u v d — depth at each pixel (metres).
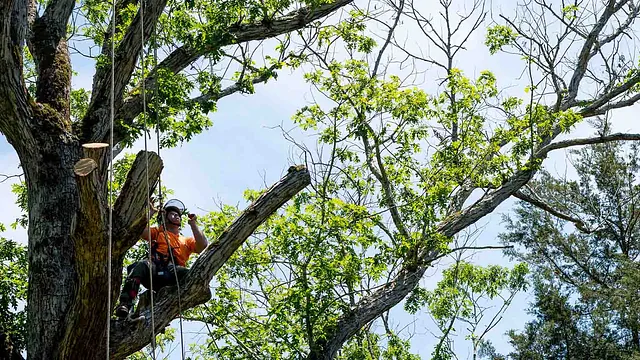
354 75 16.38
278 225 14.45
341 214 14.87
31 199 10.12
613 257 30.72
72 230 8.60
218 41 13.55
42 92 10.73
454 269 20.53
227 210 15.51
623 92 19.62
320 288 14.26
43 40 11.15
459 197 17.59
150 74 12.84
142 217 8.77
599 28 19.61
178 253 9.85
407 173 16.70
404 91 16.27
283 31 14.41
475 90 16.81
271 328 14.90
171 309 9.59
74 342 9.09
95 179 8.28
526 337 30.36
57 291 9.61
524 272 22.33
